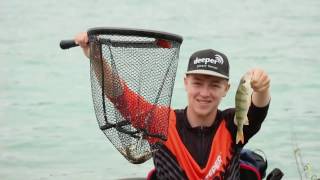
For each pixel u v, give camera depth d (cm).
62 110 1797
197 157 811
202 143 813
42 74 2153
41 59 2338
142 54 762
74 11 3269
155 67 766
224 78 807
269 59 2272
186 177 808
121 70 764
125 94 769
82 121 1709
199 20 3022
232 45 2505
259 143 1516
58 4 3444
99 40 759
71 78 2103
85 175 1380
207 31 2780
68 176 1380
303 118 1669
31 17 3130
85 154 1492
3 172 1411
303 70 2112
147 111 770
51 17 3130
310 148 1479
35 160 1466
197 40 2595
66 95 1931
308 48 2433
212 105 810
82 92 1958
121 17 3094
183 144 812
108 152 1503
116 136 780
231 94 1794
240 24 2930
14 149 1532
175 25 2911
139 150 780
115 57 761
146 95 770
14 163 1452
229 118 821
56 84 2042
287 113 1705
